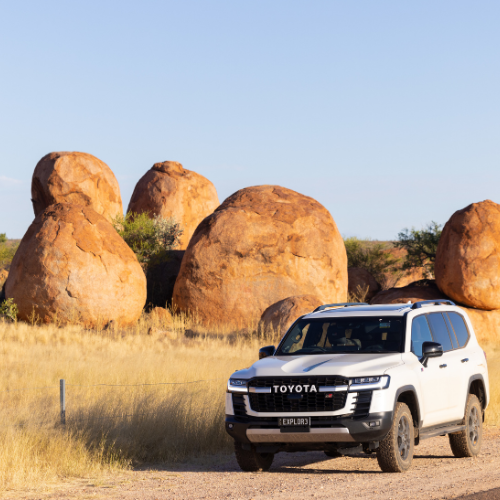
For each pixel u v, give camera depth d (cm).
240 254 3488
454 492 704
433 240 4772
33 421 1051
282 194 3800
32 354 2097
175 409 1089
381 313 932
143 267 3962
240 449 863
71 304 2978
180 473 870
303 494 709
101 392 1310
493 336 3578
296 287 3509
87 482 813
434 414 896
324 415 795
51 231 3059
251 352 2341
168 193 5106
